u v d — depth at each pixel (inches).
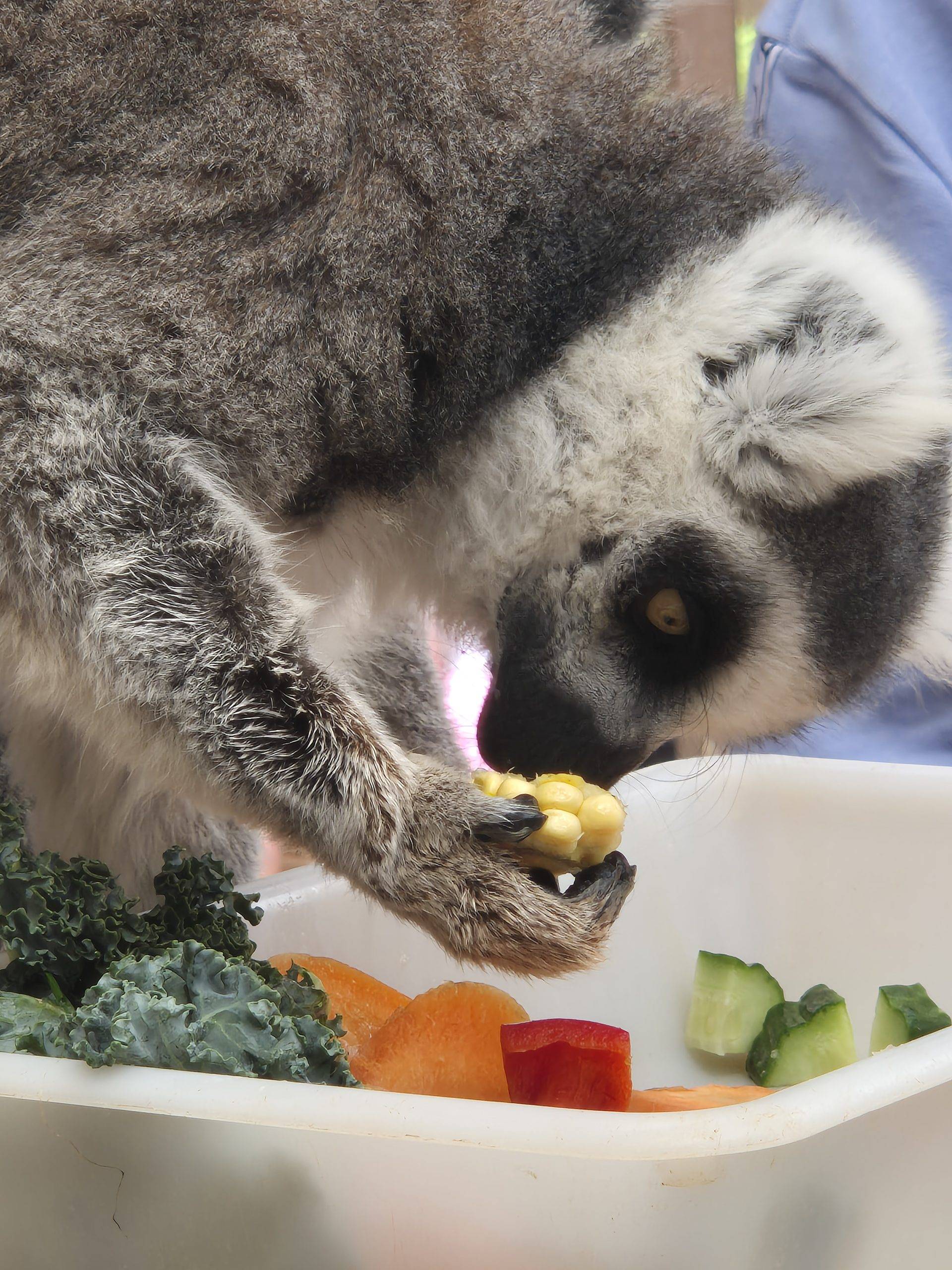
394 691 42.9
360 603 41.2
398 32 38.0
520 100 38.4
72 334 37.0
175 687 36.5
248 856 42.0
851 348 38.2
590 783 39.3
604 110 39.0
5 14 38.0
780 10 47.9
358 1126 31.8
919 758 44.6
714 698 39.6
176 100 37.6
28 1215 32.7
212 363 37.1
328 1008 35.4
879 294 38.7
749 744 40.5
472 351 38.3
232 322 37.3
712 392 38.6
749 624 39.1
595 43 40.2
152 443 37.0
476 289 38.0
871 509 38.6
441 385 38.4
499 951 35.7
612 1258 31.9
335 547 39.6
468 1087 35.6
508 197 38.1
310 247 37.4
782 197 39.7
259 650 36.5
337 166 37.5
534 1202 31.9
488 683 41.6
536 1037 34.7
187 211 37.2
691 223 38.9
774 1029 36.7
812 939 37.6
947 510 39.8
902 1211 32.6
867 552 38.7
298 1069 33.1
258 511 37.9
